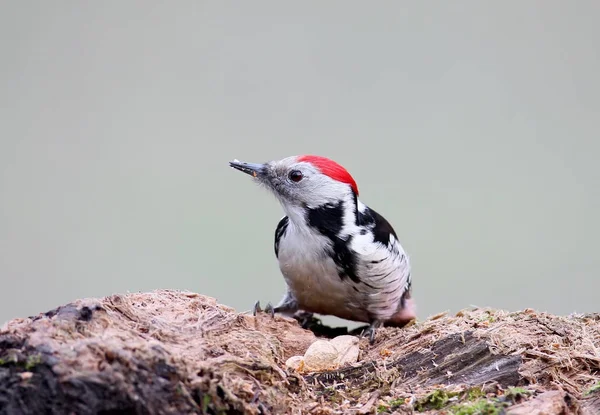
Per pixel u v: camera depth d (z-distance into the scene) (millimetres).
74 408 5914
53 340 6305
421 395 7414
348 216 10164
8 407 5938
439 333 8555
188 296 8648
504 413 6715
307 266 10219
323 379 7902
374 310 10516
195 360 6844
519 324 8531
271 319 9312
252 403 6855
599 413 7043
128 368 6094
